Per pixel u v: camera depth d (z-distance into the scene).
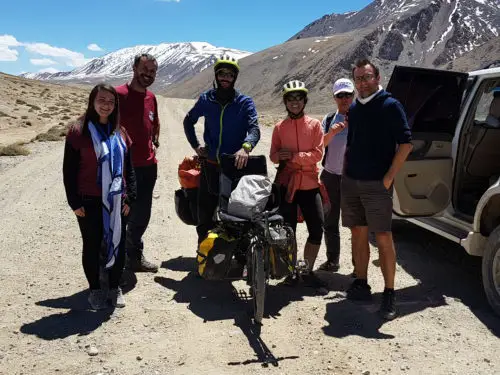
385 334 4.57
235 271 5.16
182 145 19.88
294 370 3.98
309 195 5.65
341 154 6.05
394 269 4.99
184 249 7.18
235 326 4.77
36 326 4.71
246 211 5.00
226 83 5.62
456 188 6.00
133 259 6.21
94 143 4.79
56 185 11.55
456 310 5.07
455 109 5.84
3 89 49.72
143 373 3.94
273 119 39.62
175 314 5.01
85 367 4.02
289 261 5.07
